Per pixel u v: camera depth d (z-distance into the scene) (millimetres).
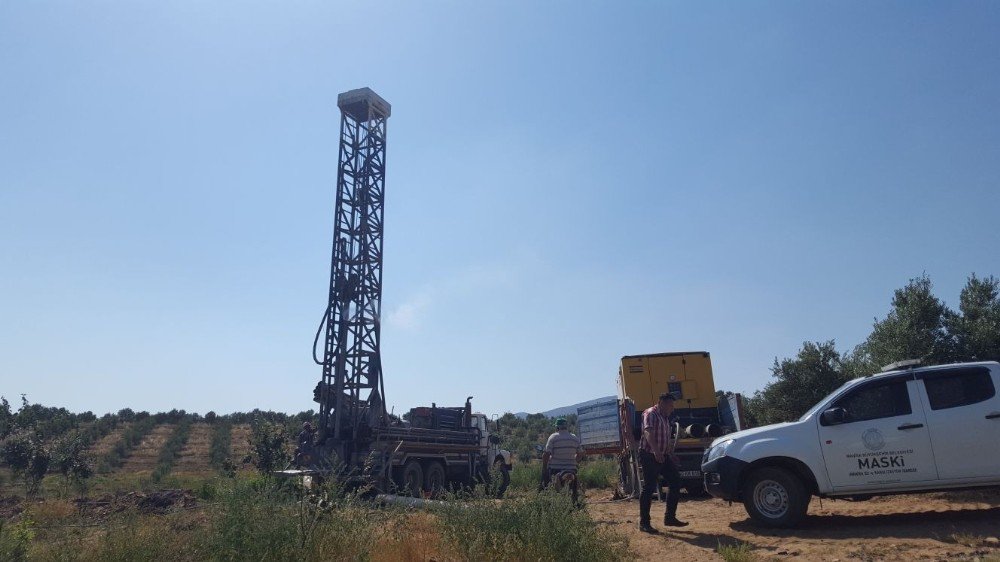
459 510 7660
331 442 18250
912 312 15141
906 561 7250
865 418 9484
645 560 7984
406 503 8648
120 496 17625
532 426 54844
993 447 8961
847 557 7574
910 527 9031
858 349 18500
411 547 7414
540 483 10555
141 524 7082
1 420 24875
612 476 22859
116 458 42438
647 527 9922
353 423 18516
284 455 23797
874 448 9312
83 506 15594
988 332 14062
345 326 18938
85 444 25625
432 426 21672
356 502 7473
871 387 9664
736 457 9875
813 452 9523
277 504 6832
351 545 6648
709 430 15719
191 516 7574
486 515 7496
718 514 12039
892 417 9367
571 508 7621
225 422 62500
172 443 49062
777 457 9719
